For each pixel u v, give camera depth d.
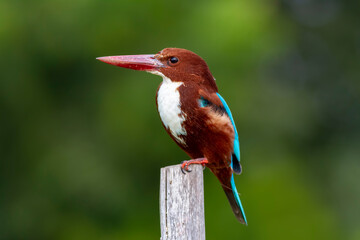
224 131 7.41
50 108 12.46
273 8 13.70
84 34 11.60
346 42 18.00
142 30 11.76
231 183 8.02
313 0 18.23
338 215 14.99
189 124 7.42
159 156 12.03
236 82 11.48
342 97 17.70
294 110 14.03
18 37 11.45
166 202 6.39
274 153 13.12
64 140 12.50
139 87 11.45
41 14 11.55
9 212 12.96
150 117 11.39
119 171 12.49
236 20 11.31
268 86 13.92
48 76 12.20
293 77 17.72
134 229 12.96
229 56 11.28
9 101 11.91
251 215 12.48
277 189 12.62
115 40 11.74
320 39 18.06
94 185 12.37
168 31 11.71
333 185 15.60
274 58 14.72
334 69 17.97
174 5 11.77
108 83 12.02
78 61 11.96
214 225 12.44
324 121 17.16
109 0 11.60
